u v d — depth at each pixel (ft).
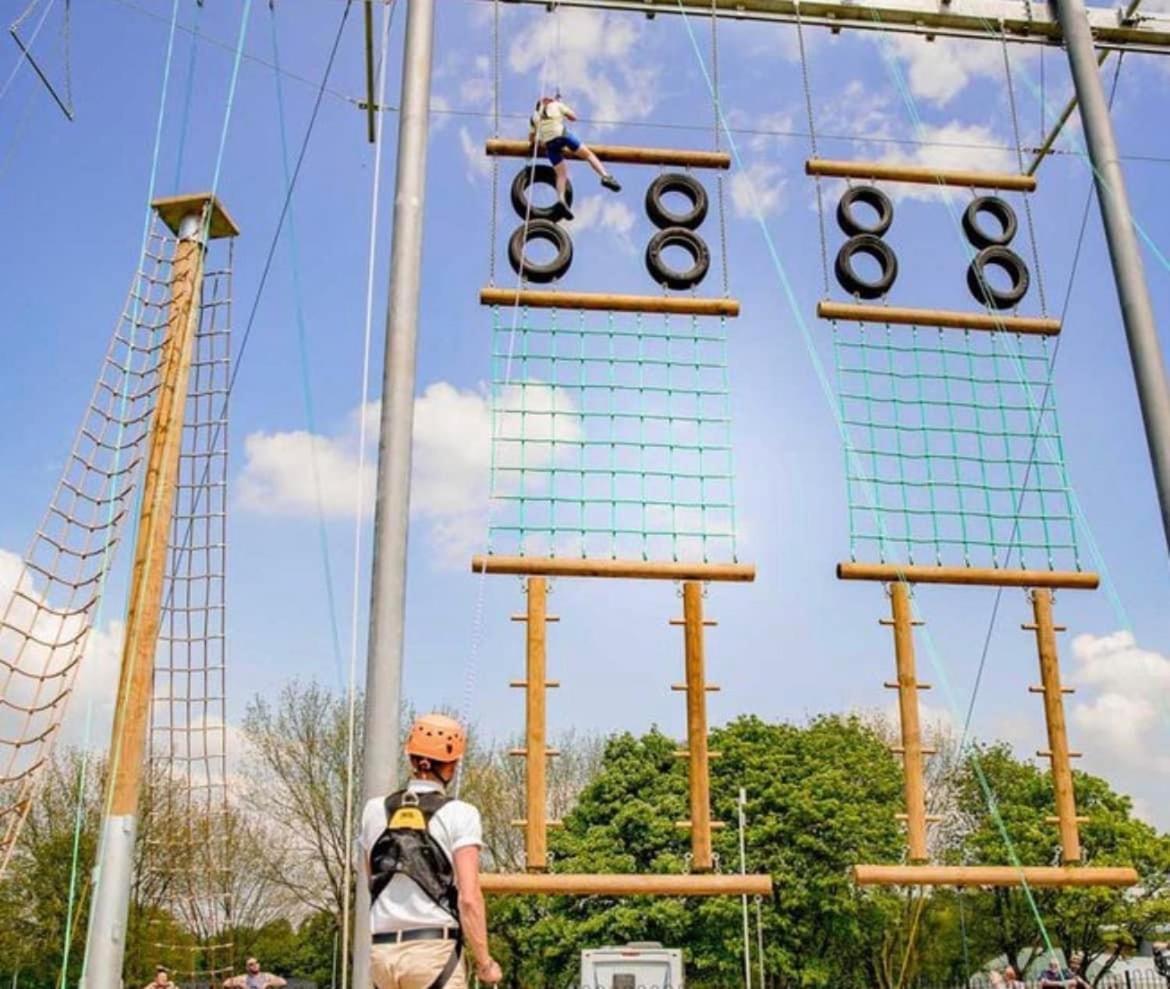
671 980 57.11
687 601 26.86
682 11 30.58
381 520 22.22
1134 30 31.99
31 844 75.82
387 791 20.52
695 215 30.42
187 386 23.88
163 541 22.50
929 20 31.42
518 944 94.32
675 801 92.27
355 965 18.45
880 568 27.84
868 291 30.68
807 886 88.79
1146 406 27.61
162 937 57.36
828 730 102.89
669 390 28.63
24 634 21.83
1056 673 27.86
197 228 24.98
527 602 26.25
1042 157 32.58
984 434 29.78
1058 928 90.58
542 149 29.91
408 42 25.70
